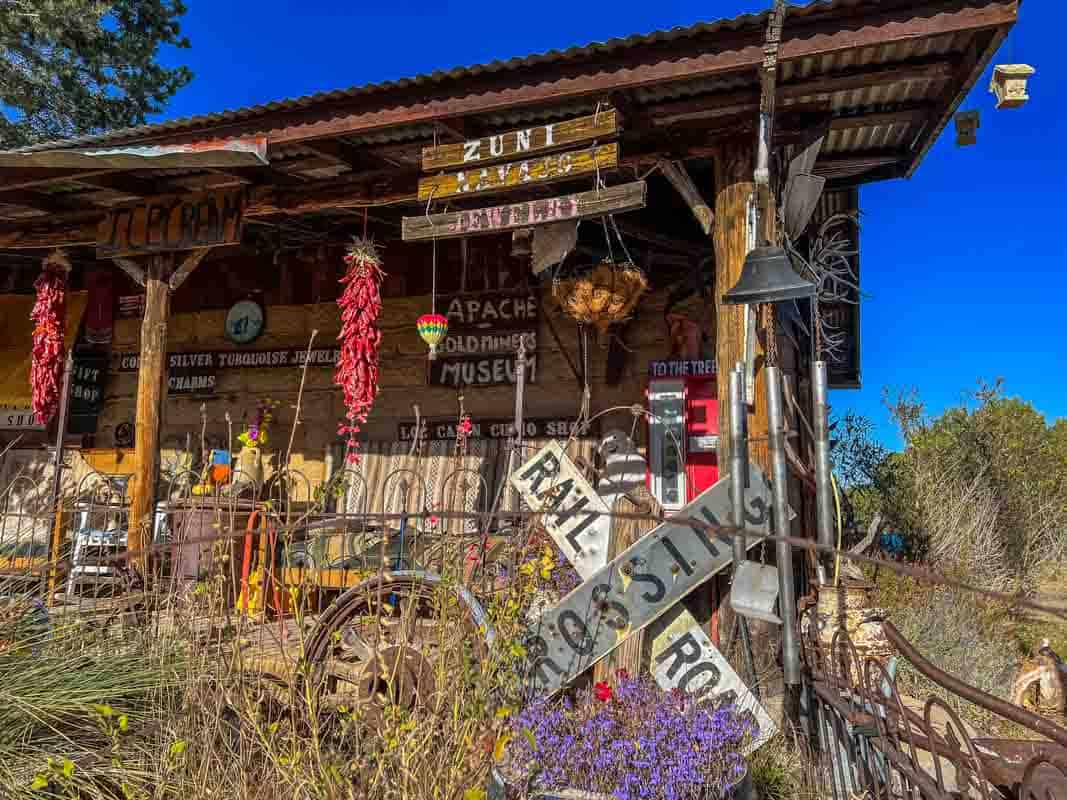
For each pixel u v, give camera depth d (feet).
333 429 29.91
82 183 23.93
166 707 11.75
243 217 23.88
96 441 33.14
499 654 11.02
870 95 19.03
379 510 27.73
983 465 35.65
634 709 11.00
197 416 31.86
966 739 7.66
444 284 28.94
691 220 25.64
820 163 23.20
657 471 25.09
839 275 26.03
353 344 22.95
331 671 13.15
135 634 13.25
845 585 12.78
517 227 18.97
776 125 18.95
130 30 51.39
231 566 14.07
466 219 19.27
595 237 25.44
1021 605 5.31
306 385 30.53
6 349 34.76
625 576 12.97
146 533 17.37
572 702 12.80
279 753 10.18
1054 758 6.79
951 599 23.81
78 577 15.99
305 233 29.89
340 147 21.57
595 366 26.81
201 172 24.41
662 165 19.57
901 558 29.91
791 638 12.19
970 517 33.65
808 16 15.61
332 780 9.12
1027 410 39.40
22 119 49.83
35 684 11.64
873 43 15.37
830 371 27.35
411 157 22.72
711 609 16.52
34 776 10.48
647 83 17.07
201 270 32.60
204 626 13.33
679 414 25.12
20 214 27.61
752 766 12.85
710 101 18.56
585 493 13.69
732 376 13.00
